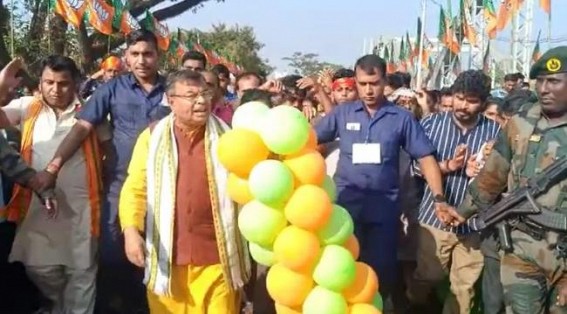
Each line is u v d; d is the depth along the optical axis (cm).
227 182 403
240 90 708
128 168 459
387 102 516
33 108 493
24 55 1619
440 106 714
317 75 706
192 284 415
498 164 439
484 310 520
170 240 406
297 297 388
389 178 507
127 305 527
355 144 507
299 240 378
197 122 401
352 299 392
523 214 415
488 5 1758
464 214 470
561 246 406
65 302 494
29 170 455
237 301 431
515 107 612
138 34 499
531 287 421
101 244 500
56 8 1219
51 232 480
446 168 530
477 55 1970
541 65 409
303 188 380
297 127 379
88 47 1827
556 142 410
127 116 493
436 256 550
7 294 531
